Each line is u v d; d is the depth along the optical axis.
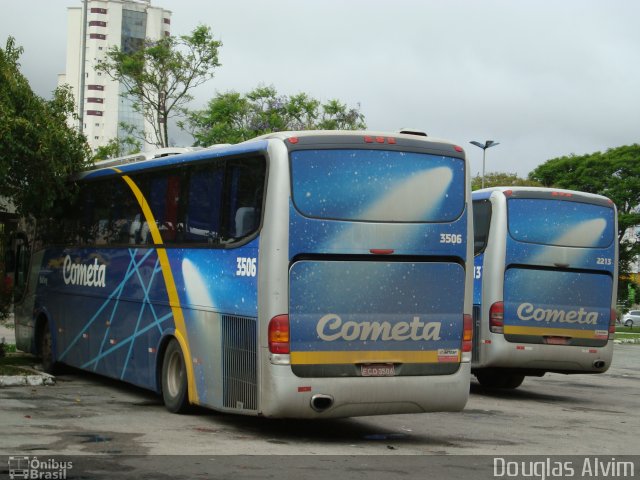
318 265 9.94
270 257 9.84
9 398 12.92
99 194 14.86
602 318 16.19
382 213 10.23
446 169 10.68
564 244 15.96
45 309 16.72
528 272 15.75
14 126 14.43
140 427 10.63
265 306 9.87
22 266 17.98
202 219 11.48
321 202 10.00
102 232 14.65
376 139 10.35
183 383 11.68
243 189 10.56
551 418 13.16
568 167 76.31
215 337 10.91
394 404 10.24
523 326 15.64
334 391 9.91
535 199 15.92
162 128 38.59
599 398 16.61
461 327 10.66
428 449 9.82
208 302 11.12
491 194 15.93
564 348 15.84
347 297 10.04
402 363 10.29
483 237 15.91
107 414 11.67
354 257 10.09
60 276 16.20
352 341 10.04
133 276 13.38
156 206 12.84
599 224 16.30
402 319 10.29
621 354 32.28
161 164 12.73
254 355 10.05
